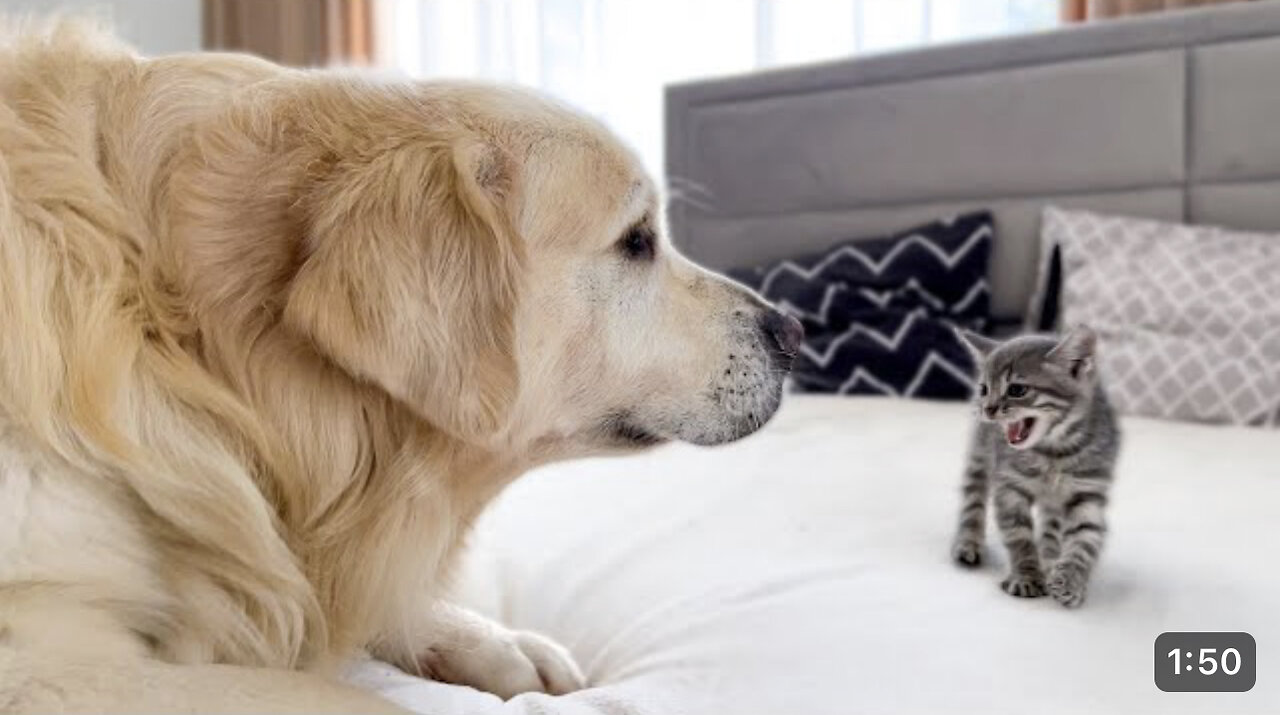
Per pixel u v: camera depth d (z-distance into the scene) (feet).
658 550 4.02
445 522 3.22
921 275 8.87
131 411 2.64
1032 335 3.95
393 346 2.71
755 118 10.55
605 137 3.38
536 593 3.87
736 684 2.79
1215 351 7.16
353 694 2.27
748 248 10.71
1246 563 3.54
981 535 3.72
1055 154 9.27
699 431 3.69
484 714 2.73
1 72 2.99
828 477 5.22
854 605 3.26
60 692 2.03
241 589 2.78
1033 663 2.77
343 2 12.75
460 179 2.86
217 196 2.85
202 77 3.14
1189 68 8.76
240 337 2.85
